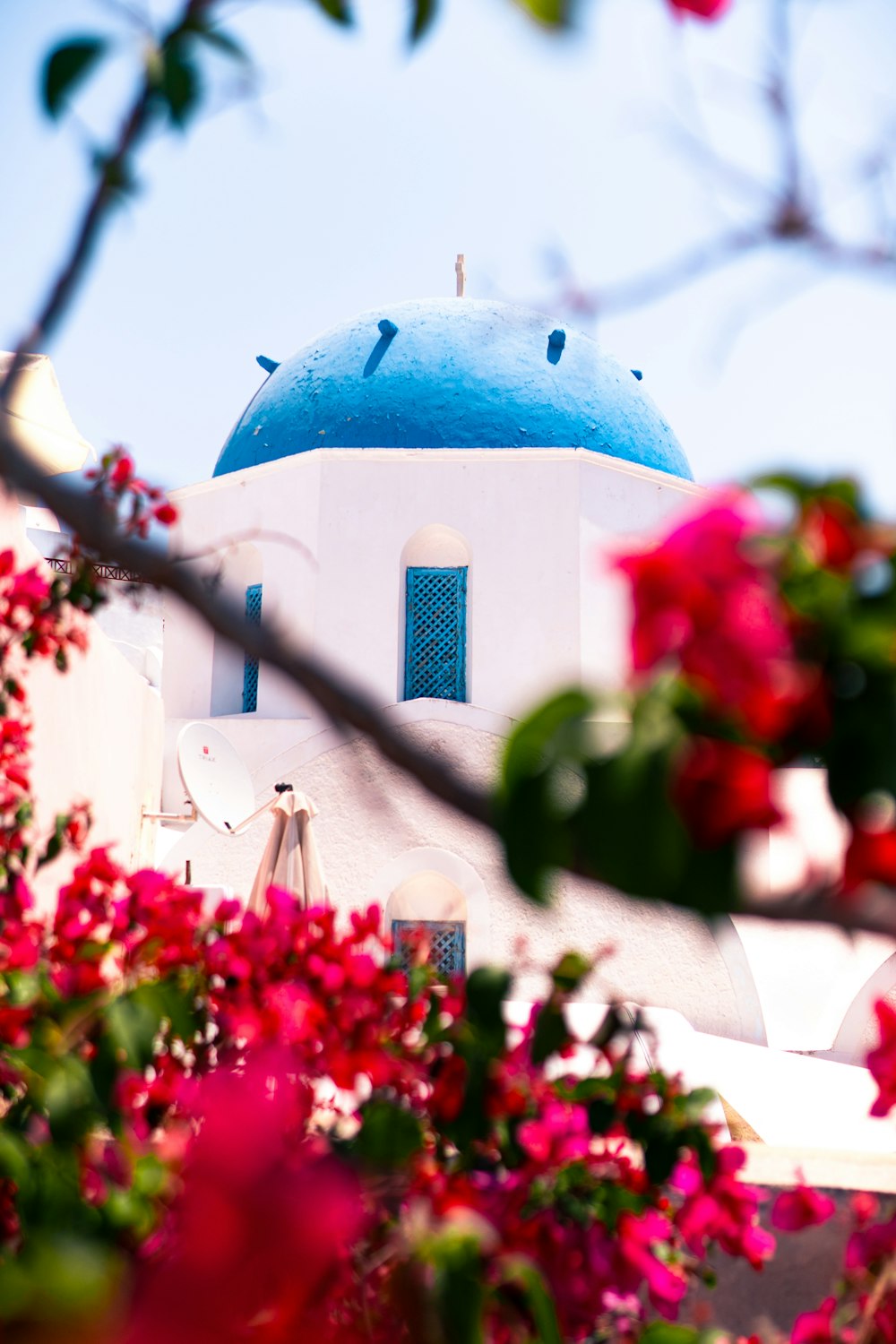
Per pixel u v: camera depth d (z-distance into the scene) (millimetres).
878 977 11945
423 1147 2293
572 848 700
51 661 6629
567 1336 2354
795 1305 3256
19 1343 722
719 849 684
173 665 14602
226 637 694
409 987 2795
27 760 5863
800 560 777
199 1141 774
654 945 11516
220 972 2742
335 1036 2656
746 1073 9742
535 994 11281
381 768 8438
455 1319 1199
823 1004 11797
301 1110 2242
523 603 13641
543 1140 2473
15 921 3230
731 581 737
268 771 12289
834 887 698
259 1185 748
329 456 13961
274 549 14102
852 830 722
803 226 870
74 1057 2014
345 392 15445
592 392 15930
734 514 760
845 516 783
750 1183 3383
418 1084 2648
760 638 716
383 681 13477
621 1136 2674
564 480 13875
